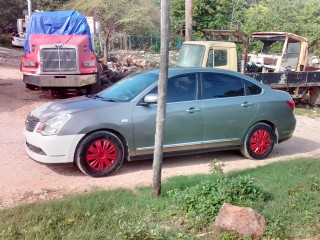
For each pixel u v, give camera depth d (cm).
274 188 584
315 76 1492
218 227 458
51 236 433
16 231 442
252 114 750
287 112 794
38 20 1372
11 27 4669
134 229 428
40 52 1283
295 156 814
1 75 1858
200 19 3488
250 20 3153
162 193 555
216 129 720
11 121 1018
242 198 516
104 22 2958
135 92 684
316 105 1536
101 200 524
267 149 780
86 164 633
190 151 709
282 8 3278
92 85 1384
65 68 1302
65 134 617
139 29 3575
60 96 1410
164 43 509
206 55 1204
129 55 2789
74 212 484
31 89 1431
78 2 3047
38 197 556
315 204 531
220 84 736
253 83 771
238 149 767
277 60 1514
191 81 709
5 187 591
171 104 682
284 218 493
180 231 461
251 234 448
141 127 661
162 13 504
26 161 711
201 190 525
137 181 634
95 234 439
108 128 639
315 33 3059
